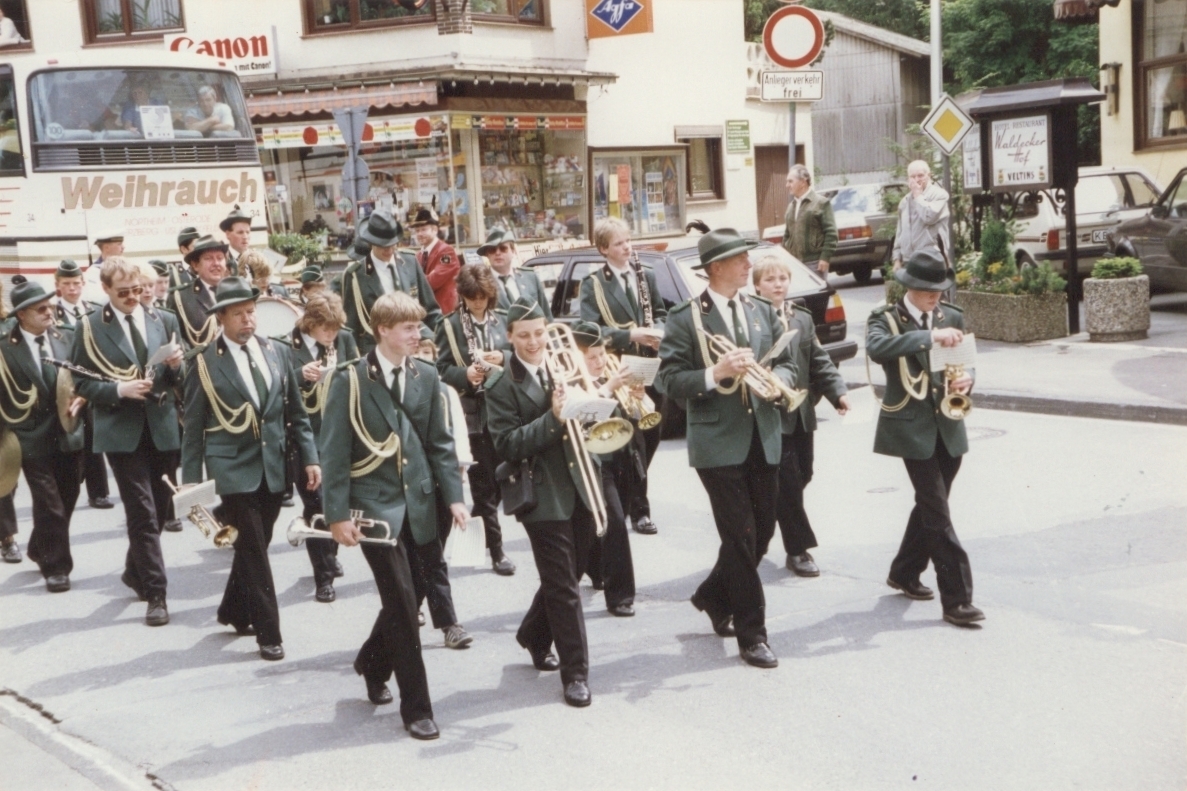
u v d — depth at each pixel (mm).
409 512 5551
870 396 6695
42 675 6676
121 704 6168
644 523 8773
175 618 7617
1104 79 21359
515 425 5762
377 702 5969
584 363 5840
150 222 15211
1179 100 20344
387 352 5594
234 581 7074
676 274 11320
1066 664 5879
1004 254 15695
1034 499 8789
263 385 6742
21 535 10016
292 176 20047
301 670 6562
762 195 26609
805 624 6668
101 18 21344
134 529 7535
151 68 15352
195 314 9031
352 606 7707
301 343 8086
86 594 8195
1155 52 20641
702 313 6180
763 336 6266
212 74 15883
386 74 18828
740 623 6145
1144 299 14484
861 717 5438
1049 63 33562
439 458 5641
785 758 5082
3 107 14906
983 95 15695
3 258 15102
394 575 5441
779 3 30000
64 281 10086
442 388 5727
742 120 25500
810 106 27562
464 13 19281
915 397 6465
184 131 15523
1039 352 14227
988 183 15727
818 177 30422
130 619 7625
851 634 6465
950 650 6148
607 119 22219
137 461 7602
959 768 4906
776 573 7633
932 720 5359
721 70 24891
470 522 5633
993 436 10969
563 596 5805
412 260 9234
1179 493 8680
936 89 17359
